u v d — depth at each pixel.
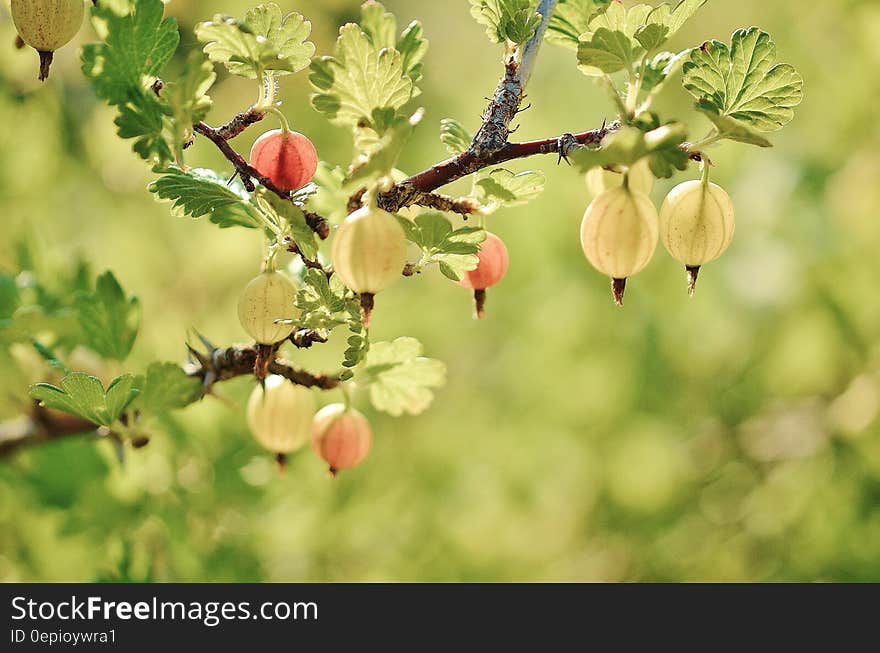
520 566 5.13
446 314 5.22
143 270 4.59
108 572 3.00
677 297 4.82
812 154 4.82
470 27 5.79
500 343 5.38
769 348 4.93
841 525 4.55
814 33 4.86
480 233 1.63
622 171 1.50
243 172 1.62
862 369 4.84
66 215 4.50
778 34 4.95
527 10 1.65
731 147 4.85
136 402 1.89
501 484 5.09
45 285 2.78
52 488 2.91
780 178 4.82
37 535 3.18
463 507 5.07
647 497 5.04
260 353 1.71
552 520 5.33
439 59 5.77
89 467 2.93
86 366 2.55
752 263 4.78
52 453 2.90
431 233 1.61
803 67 4.86
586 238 1.53
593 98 4.89
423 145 5.38
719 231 1.60
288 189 1.71
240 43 1.59
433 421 5.22
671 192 1.64
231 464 3.16
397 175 1.69
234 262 4.72
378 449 5.00
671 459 4.99
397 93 1.54
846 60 4.77
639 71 1.56
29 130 4.11
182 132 1.58
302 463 3.73
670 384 4.98
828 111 4.79
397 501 4.88
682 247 1.61
